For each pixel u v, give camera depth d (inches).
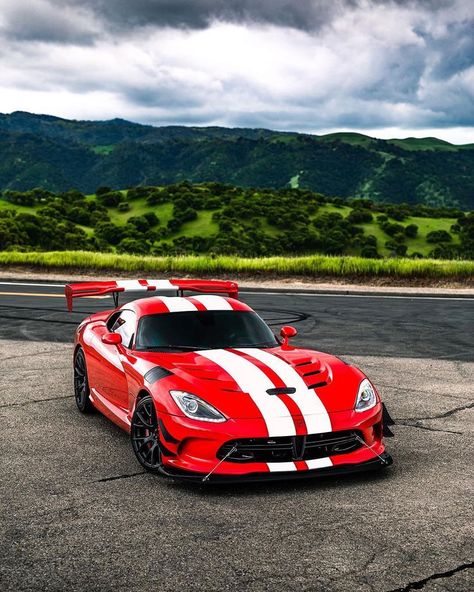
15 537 163.2
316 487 198.5
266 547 156.4
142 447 218.8
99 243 5693.9
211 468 191.9
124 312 273.9
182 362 223.8
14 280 948.6
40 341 473.1
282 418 195.5
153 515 176.7
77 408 299.1
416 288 848.3
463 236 7101.4
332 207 7682.1
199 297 275.6
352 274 981.8
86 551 154.9
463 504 184.2
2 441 248.2
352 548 155.6
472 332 528.4
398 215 7711.6
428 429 264.5
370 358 419.8
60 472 213.0
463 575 142.4
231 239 6013.8
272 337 255.9
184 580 140.7
